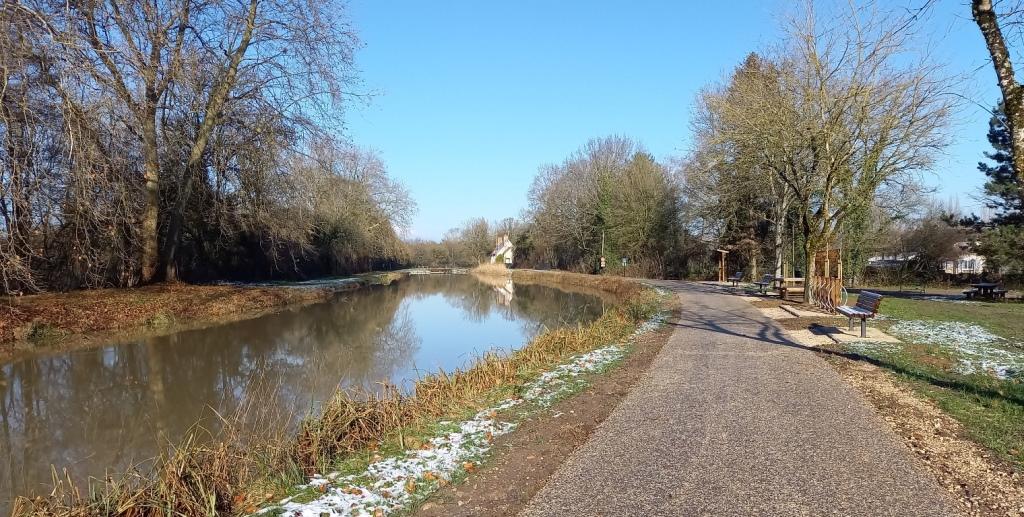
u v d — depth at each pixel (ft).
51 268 56.54
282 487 15.28
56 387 33.58
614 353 33.09
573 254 183.21
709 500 13.24
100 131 46.09
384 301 96.02
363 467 16.46
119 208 50.62
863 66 48.52
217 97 63.46
